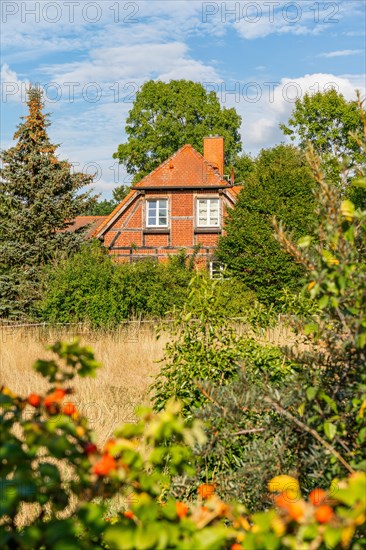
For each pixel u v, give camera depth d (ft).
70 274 67.56
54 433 7.11
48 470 6.84
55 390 7.70
